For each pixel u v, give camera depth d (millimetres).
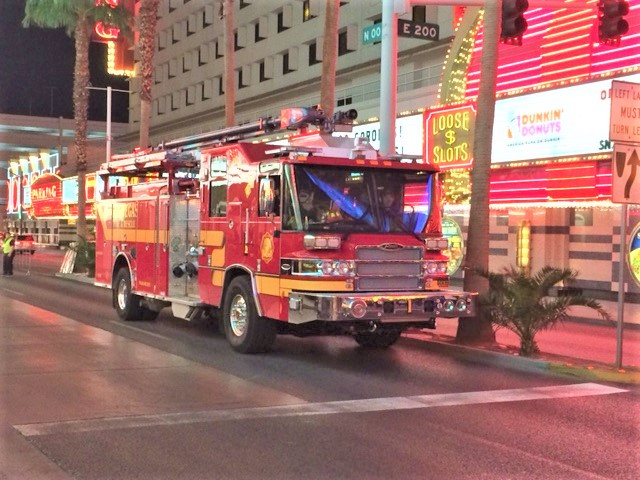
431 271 10602
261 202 10477
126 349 11266
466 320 11703
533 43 18453
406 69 33188
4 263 29250
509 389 8836
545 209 20250
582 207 19062
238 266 11188
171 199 13398
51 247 65875
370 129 23234
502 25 12781
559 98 17156
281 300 10188
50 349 11094
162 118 63156
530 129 18047
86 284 24891
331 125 11930
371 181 10508
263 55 47562
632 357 11016
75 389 8352
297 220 10008
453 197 20938
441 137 20656
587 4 13781
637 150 9898
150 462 5809
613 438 6719
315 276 9805
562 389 8875
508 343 12367
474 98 19609
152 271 13992
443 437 6676
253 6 48312
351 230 10180
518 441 6582
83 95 31297
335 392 8516
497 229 21875
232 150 11438
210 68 54781
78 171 30844
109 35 52719
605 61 16516
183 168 13523
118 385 8617
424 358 11023
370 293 9992
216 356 10844
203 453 6074
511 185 19672
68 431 6660
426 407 7828
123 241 15273
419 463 5891
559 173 18062
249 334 10898
